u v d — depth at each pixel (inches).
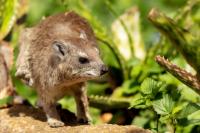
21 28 582.9
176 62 537.3
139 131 383.2
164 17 337.1
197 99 491.2
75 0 589.3
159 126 474.9
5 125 450.9
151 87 410.9
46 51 441.7
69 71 431.2
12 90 536.1
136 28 619.8
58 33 448.5
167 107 398.3
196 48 346.9
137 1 797.2
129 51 603.8
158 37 629.9
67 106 542.0
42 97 444.5
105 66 429.7
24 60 465.1
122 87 547.5
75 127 415.8
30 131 430.6
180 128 462.6
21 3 595.8
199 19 572.4
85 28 461.7
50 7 751.7
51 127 431.5
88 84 597.9
